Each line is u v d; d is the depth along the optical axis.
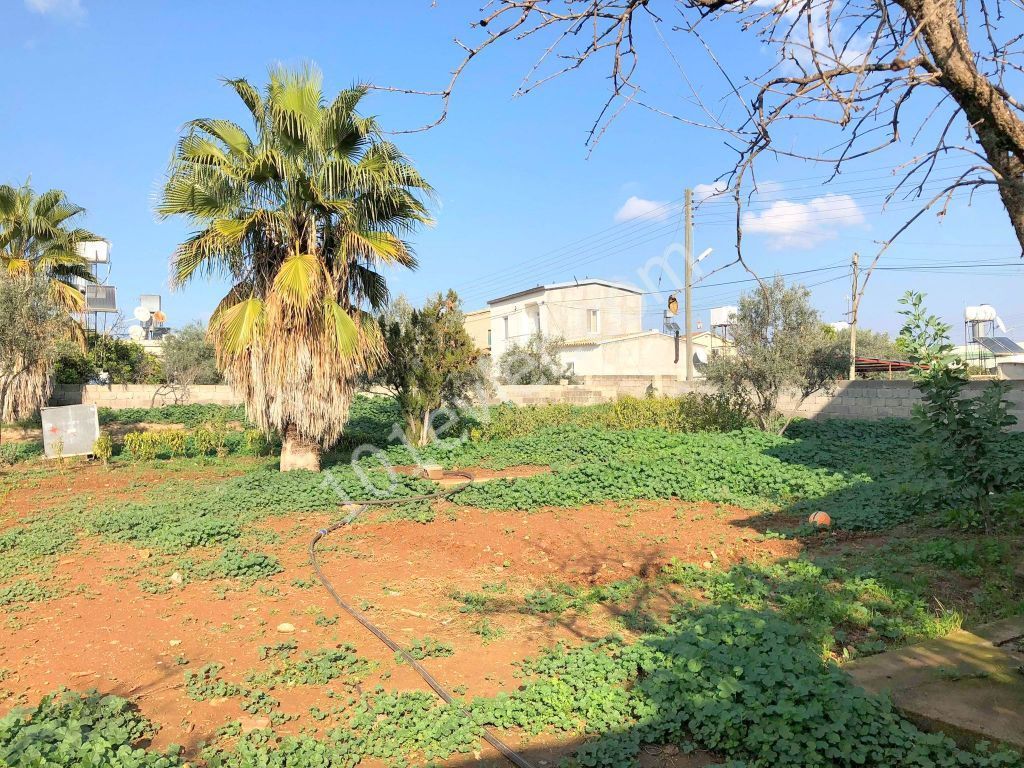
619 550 8.55
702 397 20.05
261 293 13.59
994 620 5.52
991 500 8.55
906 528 8.78
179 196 12.58
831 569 7.22
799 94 2.60
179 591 7.40
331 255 13.68
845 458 13.92
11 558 8.53
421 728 4.45
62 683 5.27
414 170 13.28
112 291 28.78
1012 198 2.57
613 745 4.08
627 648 5.32
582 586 7.43
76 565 8.34
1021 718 3.94
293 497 11.66
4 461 17.08
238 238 12.38
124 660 5.68
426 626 6.39
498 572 8.02
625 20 2.81
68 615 6.70
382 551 8.96
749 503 10.88
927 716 4.02
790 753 3.77
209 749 4.25
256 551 8.81
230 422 24.06
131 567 8.17
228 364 13.49
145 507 11.13
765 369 17.42
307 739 4.30
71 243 21.41
